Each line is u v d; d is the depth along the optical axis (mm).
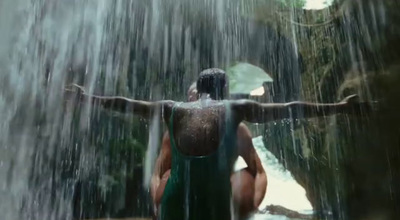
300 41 9758
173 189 3287
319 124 7203
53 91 8992
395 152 5602
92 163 9750
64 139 9133
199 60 13047
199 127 3334
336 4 8086
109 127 10000
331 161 6898
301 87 9625
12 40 8820
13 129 8406
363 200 6129
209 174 3244
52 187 9039
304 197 7980
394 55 5980
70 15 10562
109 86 11992
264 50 11375
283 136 8688
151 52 13047
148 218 9500
